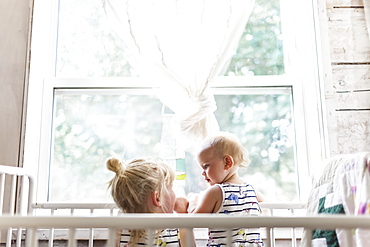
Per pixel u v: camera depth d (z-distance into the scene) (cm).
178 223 53
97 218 53
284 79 156
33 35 153
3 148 144
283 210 145
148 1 145
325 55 143
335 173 90
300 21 159
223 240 109
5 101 147
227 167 118
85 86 157
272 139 154
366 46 144
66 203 130
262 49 161
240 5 146
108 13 146
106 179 151
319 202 93
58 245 140
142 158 108
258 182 150
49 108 156
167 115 151
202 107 135
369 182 73
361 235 71
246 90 157
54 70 162
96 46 162
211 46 142
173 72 140
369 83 141
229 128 154
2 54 151
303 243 92
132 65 146
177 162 144
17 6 155
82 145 154
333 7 147
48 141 153
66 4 165
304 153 150
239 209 112
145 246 93
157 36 142
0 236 137
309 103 151
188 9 145
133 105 157
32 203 131
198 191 147
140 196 100
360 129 137
